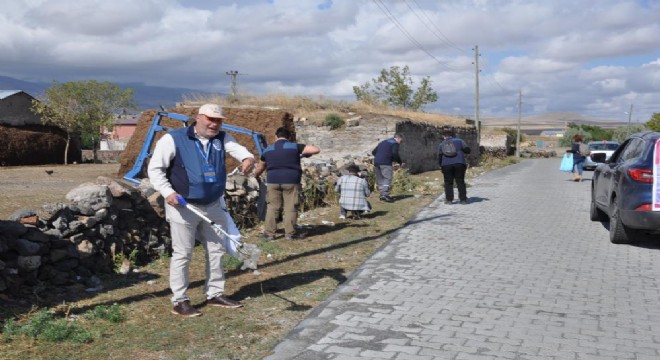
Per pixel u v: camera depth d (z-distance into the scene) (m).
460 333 4.72
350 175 10.94
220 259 5.41
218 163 5.21
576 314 5.24
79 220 6.25
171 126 16.00
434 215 11.49
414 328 4.84
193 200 5.10
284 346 4.43
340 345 4.45
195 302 5.56
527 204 13.50
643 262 7.39
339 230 9.70
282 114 16.91
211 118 5.06
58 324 4.69
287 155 8.65
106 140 63.88
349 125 24.23
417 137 26.34
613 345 4.46
